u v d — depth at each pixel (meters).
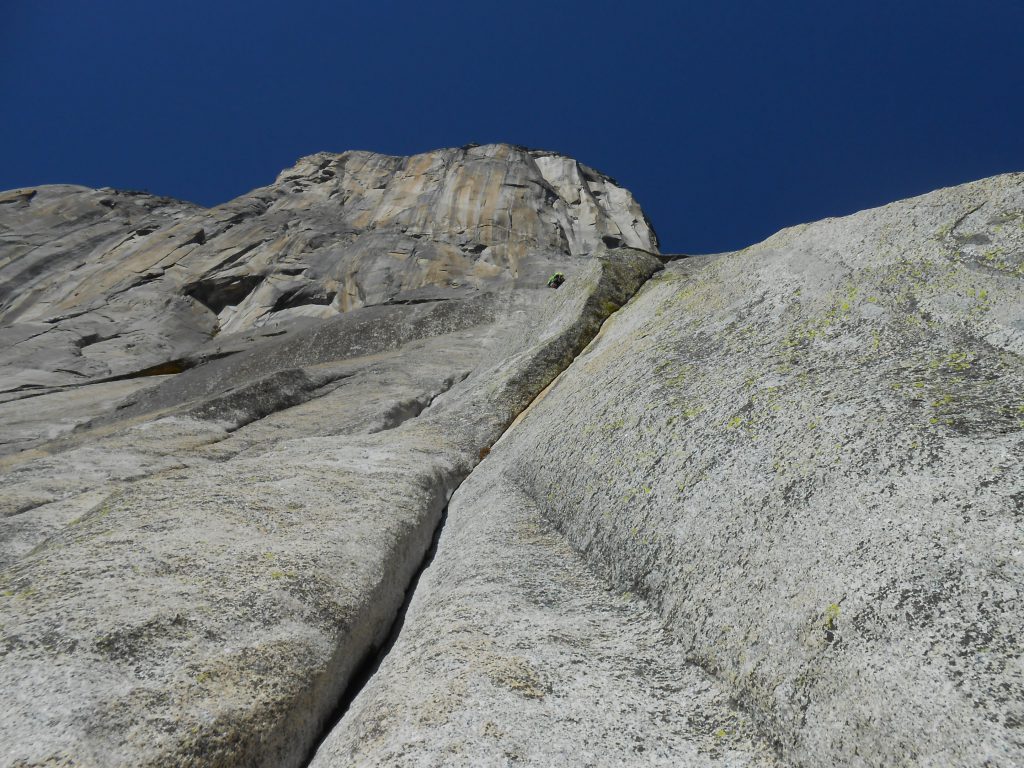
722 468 8.34
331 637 8.80
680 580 7.55
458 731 6.02
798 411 8.34
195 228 80.31
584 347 23.03
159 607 8.11
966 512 5.79
